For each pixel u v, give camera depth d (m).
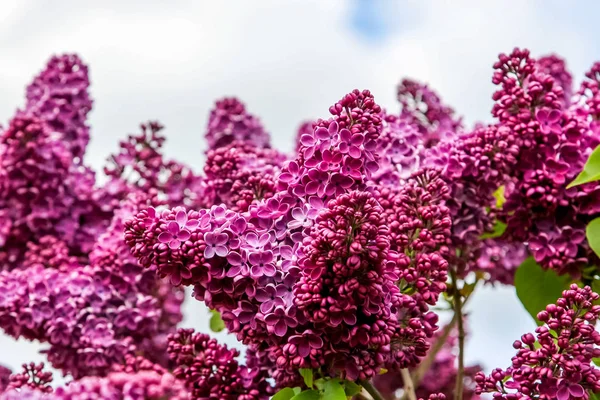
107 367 0.91
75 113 1.08
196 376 0.81
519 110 0.88
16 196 1.02
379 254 0.71
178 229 0.73
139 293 0.93
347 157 0.75
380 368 0.78
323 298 0.72
